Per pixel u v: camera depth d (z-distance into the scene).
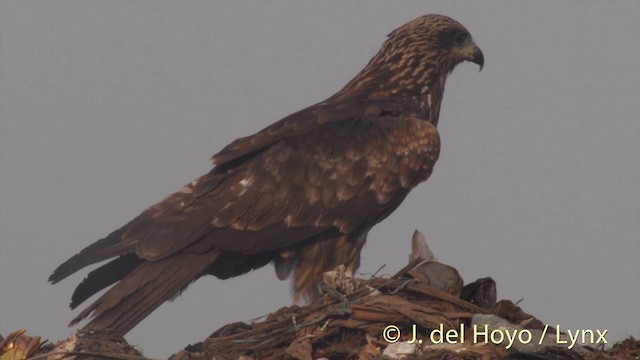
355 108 14.59
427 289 12.05
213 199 13.45
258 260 14.15
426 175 14.45
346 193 13.93
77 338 11.53
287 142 14.02
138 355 11.87
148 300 12.68
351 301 11.69
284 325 11.65
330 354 11.51
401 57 15.73
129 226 13.14
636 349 11.02
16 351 10.75
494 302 12.61
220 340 11.63
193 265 13.05
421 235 13.38
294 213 13.69
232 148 13.91
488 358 10.52
